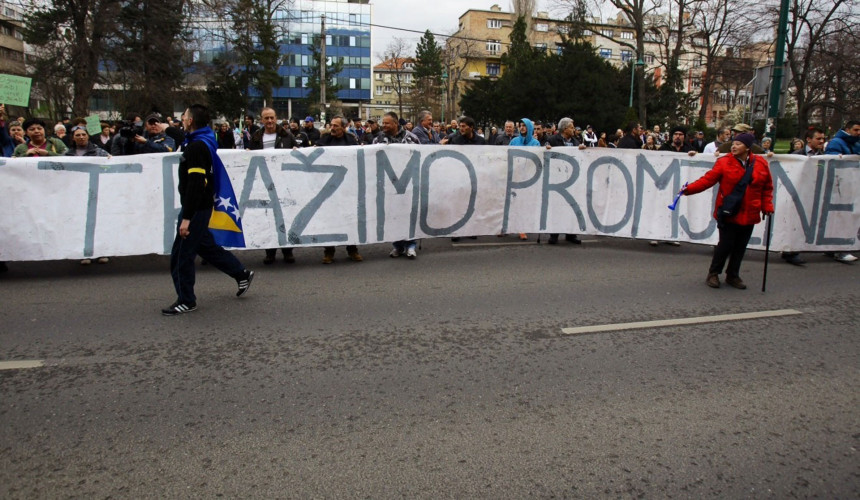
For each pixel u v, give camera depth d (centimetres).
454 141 855
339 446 295
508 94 4103
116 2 2492
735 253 632
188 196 493
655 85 4491
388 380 374
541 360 411
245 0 2975
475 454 289
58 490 256
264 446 294
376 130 1165
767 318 522
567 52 3922
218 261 545
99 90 2748
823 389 373
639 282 645
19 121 861
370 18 8362
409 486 262
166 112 2828
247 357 411
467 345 438
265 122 774
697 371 397
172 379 373
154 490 257
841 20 2916
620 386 371
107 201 668
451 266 712
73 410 330
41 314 506
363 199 737
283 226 712
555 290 602
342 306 537
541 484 265
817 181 784
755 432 316
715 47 3688
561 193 856
